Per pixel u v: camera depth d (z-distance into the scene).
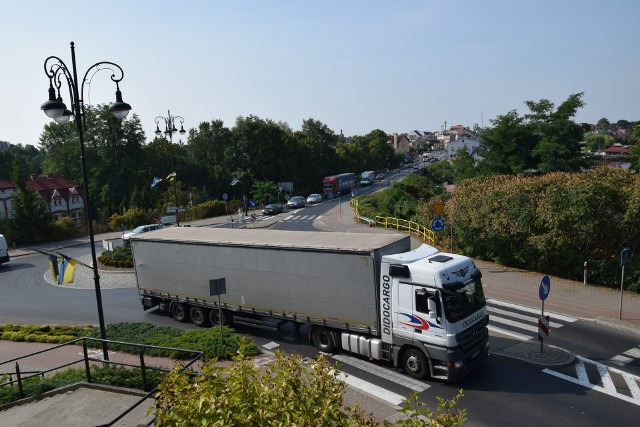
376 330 12.41
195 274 16.41
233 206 61.28
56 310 20.17
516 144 34.00
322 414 4.76
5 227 40.06
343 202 64.31
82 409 8.80
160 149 76.62
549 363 12.48
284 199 71.31
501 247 22.47
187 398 5.23
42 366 13.53
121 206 53.31
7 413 9.03
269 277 14.41
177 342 14.11
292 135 88.31
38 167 110.56
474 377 11.87
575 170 31.70
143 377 9.42
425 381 11.70
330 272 13.00
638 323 15.11
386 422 5.11
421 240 29.59
